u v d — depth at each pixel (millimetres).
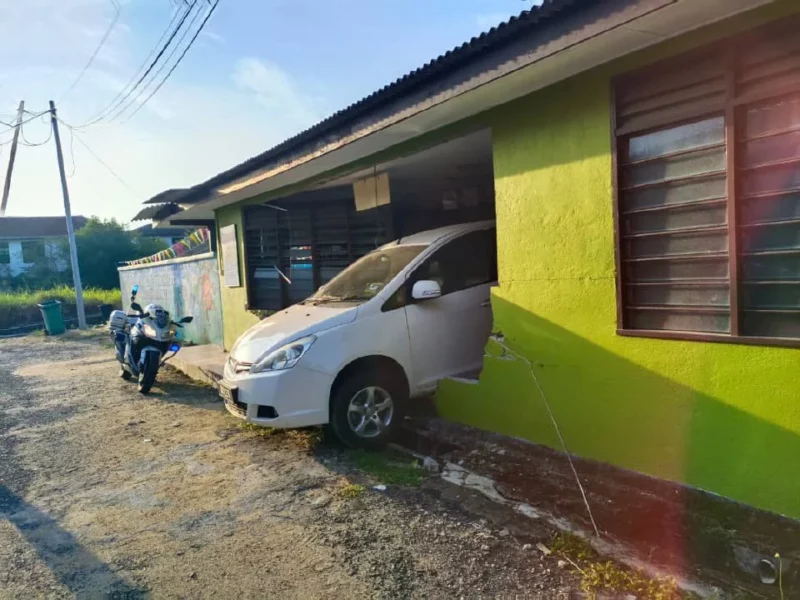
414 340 5566
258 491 4641
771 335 3332
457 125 5410
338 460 5203
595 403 4277
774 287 3316
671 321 3834
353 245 8766
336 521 4016
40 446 6320
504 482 4504
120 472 5324
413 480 4664
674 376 3766
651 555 3389
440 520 3947
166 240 37344
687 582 3102
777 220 3275
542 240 4598
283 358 5184
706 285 3648
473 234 6117
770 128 3295
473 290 5969
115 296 25234
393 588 3186
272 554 3633
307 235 9180
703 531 3439
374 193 7574
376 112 5453
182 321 9375
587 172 4219
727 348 3482
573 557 3387
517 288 4852
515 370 4895
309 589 3230
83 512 4469
